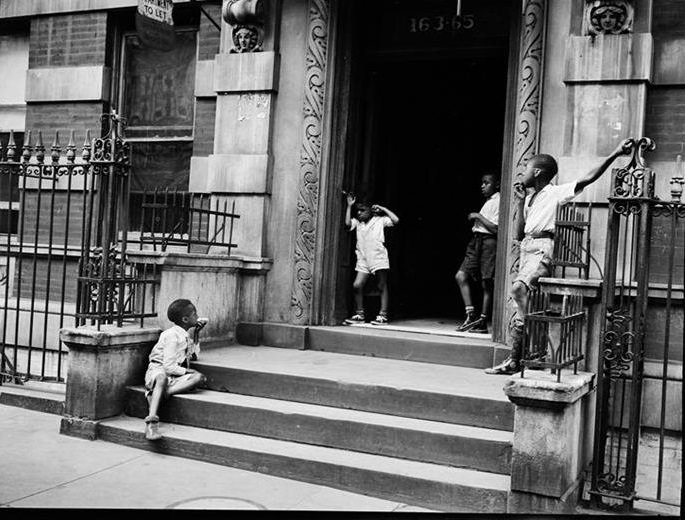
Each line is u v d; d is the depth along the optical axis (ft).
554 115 20.98
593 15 19.94
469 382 18.86
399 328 24.45
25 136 30.17
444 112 32.91
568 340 15.81
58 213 28.94
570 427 14.82
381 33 25.53
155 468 16.96
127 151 20.27
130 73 29.14
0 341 28.45
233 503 14.83
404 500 15.47
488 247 24.20
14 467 16.63
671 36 19.94
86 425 19.08
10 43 31.30
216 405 18.60
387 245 27.37
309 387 18.83
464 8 24.39
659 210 15.66
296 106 24.57
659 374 18.98
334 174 24.53
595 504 15.72
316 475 16.30
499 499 14.83
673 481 18.57
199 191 26.53
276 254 24.54
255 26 24.75
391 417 17.65
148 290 21.42
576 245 18.88
